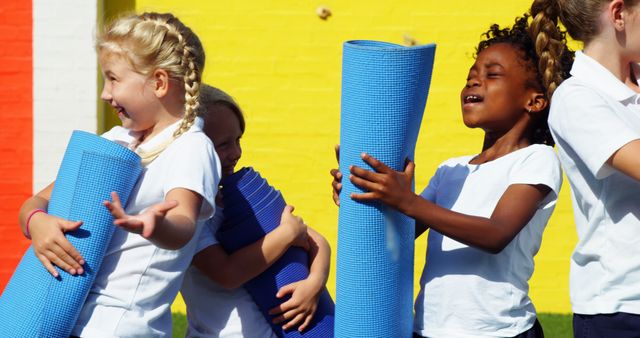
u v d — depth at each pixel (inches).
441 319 389.7
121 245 370.0
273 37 776.9
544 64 392.2
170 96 381.1
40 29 754.2
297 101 778.2
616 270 358.6
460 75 775.1
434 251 398.9
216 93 426.0
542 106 398.0
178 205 351.6
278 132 778.8
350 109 367.9
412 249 383.6
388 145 365.1
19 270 373.4
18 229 764.0
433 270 396.8
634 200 356.8
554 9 393.1
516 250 389.4
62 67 755.4
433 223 365.7
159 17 387.5
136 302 367.9
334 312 422.3
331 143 780.0
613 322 360.5
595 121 349.1
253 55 776.3
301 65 777.6
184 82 380.2
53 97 756.6
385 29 776.9
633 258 356.2
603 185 359.6
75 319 362.9
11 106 757.9
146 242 369.1
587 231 368.2
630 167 339.9
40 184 761.0
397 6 775.1
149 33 375.2
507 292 386.0
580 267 372.8
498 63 398.9
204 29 775.1
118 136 394.3
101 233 360.5
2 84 756.0
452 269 390.6
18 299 364.5
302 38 776.9
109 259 370.9
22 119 757.9
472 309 385.4
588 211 367.9
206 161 366.3
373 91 361.7
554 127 366.9
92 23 753.6
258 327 412.2
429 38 775.1
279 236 405.4
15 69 756.0
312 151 779.4
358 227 370.3
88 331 363.9
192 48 385.7
